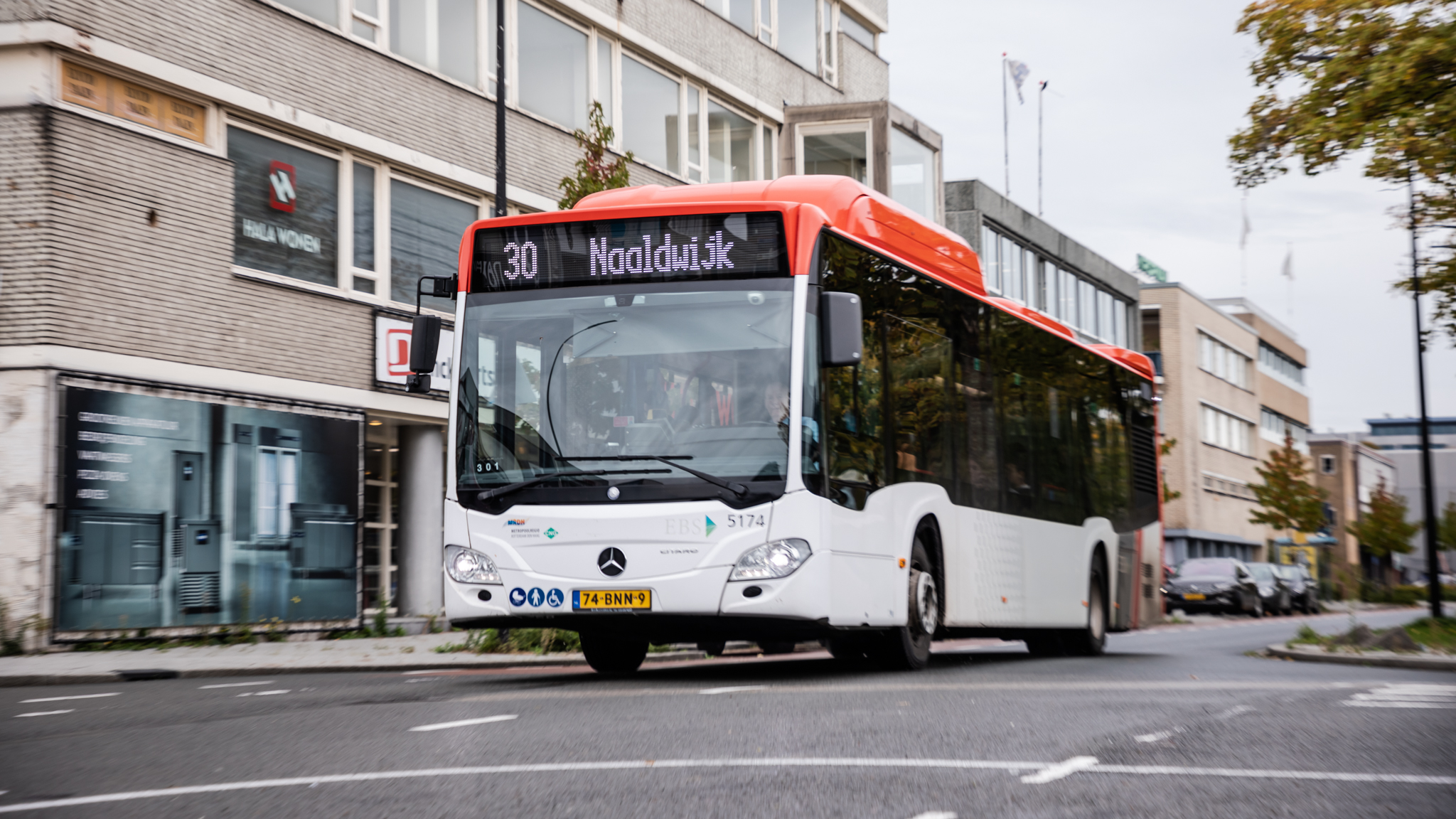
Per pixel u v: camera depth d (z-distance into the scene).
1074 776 6.01
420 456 23.45
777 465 10.68
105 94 18.00
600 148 20.17
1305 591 49.72
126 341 17.78
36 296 16.84
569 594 10.81
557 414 11.12
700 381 10.92
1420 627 21.84
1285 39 19.09
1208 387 70.81
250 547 19.42
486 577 11.05
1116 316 56.25
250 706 9.80
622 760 6.51
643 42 28.48
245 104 19.73
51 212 16.94
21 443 16.70
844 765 6.30
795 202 11.73
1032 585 15.40
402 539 23.47
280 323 20.12
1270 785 5.77
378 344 21.78
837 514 11.02
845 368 11.39
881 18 39.69
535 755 6.71
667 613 10.66
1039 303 47.97
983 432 14.34
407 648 18.06
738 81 31.95
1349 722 8.05
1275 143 19.48
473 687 11.41
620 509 10.79
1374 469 104.56
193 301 18.77
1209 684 11.06
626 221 11.28
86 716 9.29
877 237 12.54
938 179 36.59
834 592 10.88
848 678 11.80
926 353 13.09
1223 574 44.31
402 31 22.81
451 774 6.16
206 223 19.00
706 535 10.63
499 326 11.41
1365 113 18.53
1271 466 64.56
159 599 18.06
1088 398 17.84
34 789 5.97
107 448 17.42
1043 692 10.09
